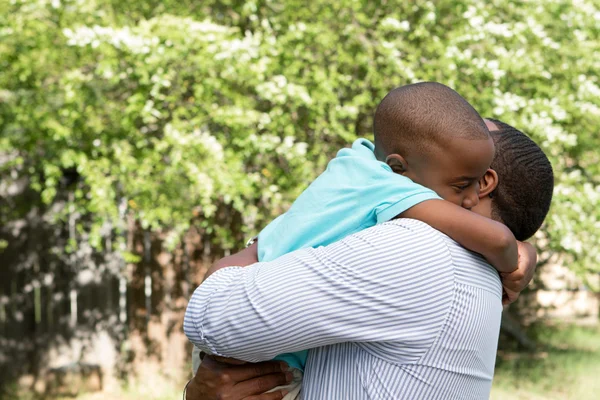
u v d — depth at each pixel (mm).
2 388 7750
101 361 7965
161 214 6320
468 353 1833
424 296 1771
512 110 6379
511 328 9625
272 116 6258
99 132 6449
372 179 1896
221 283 1898
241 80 6301
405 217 1851
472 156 1847
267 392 1952
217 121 6129
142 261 7992
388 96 1954
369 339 1775
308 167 6367
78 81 6113
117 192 7070
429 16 6602
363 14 6609
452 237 1826
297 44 6582
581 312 11883
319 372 1886
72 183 7727
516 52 6711
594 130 7023
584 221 6680
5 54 6293
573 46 7055
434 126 1857
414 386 1791
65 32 5758
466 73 6699
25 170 7469
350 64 6691
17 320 7816
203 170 5918
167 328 8023
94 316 7945
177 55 5949
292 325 1778
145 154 6344
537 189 2070
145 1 6785
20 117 6391
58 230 7863
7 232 7828
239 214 7516
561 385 8047
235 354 1857
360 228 1890
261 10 6977
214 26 6004
